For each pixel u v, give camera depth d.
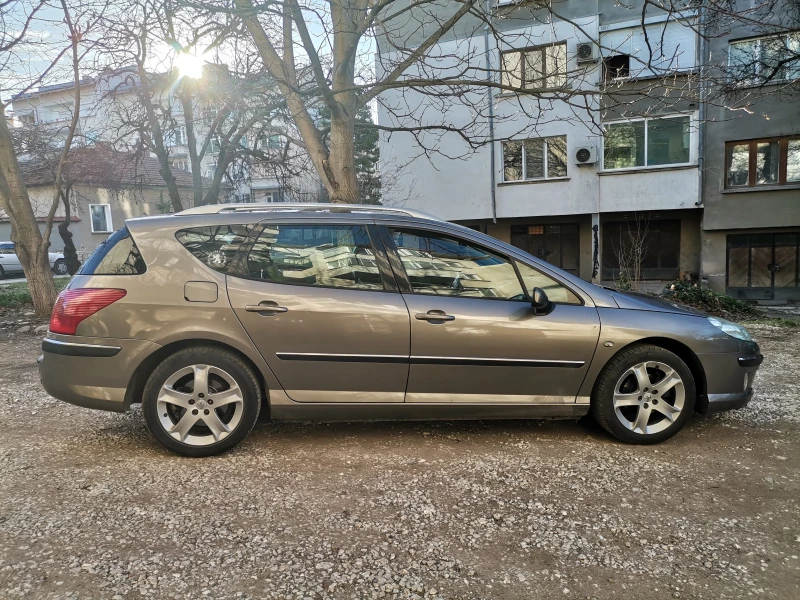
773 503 2.98
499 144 19.27
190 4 6.20
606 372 3.74
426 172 20.14
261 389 3.67
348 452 3.68
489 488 3.15
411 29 17.81
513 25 18.00
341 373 3.59
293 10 6.70
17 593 2.18
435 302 3.63
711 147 18.08
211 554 2.48
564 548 2.55
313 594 2.21
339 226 3.72
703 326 3.85
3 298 12.81
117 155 15.73
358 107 8.34
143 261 3.54
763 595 2.21
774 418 4.39
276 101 9.56
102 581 2.27
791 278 18.59
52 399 5.08
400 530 2.70
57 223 27.83
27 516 2.80
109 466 3.45
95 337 3.45
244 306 3.49
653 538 2.63
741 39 16.22
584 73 7.15
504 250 3.80
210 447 3.54
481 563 2.43
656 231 20.30
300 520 2.79
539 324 3.66
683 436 3.99
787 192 17.69
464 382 3.66
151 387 3.47
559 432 4.07
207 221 3.66
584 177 18.78
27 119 15.62
